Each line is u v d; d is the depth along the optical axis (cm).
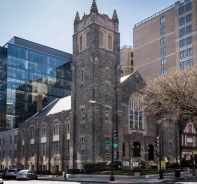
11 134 8475
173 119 4088
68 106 6731
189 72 3975
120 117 5700
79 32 6072
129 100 5991
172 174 4806
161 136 6334
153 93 4372
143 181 3788
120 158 5534
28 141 7456
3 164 8731
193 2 10306
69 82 11288
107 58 5819
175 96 3762
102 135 5453
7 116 9625
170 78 3881
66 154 6081
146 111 5528
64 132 6191
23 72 10131
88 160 5297
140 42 12062
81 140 5578
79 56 5950
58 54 11425
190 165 6353
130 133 5878
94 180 4178
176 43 10700
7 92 9694
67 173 5428
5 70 9931
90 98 5478
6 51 9988
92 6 5828
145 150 6006
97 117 5422
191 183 3375
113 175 4322
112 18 6153
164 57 11075
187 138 6925
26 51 10325
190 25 10344
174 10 10975
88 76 5619
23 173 4544
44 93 10488
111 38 6022
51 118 6638
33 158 7169
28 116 10069
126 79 6031
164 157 6359
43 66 10650
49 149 6544
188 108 3791
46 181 4119
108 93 5681
